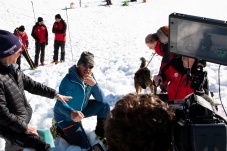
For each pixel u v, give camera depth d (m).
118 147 1.37
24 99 3.44
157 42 5.47
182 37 1.91
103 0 35.31
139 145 1.35
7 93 3.22
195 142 1.28
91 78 4.35
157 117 1.35
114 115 1.39
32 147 3.35
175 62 4.01
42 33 12.35
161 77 4.11
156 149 1.36
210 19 1.76
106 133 1.40
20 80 3.41
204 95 1.73
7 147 3.50
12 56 3.26
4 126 3.34
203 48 1.82
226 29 1.71
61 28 12.53
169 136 1.37
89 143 4.36
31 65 11.84
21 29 11.84
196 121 1.37
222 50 1.76
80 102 4.37
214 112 1.44
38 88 3.73
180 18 1.87
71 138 4.35
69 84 4.21
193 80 2.04
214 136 1.28
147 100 1.41
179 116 1.50
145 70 5.09
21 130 3.23
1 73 3.22
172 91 4.06
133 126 1.34
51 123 5.18
